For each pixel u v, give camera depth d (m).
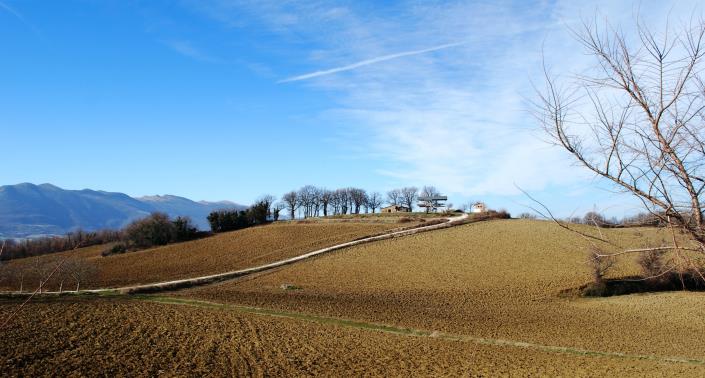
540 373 25.84
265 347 30.95
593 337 37.56
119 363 25.16
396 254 77.94
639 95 5.90
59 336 30.03
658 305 50.44
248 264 77.50
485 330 39.84
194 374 24.25
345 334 36.34
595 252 6.74
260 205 123.62
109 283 65.44
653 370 26.09
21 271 59.66
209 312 42.19
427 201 143.50
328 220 114.25
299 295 54.91
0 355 24.94
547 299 55.16
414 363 28.30
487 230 90.25
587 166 6.11
